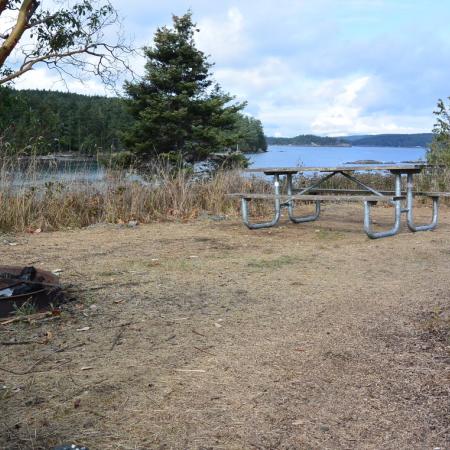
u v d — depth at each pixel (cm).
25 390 260
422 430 228
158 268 513
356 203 1118
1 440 217
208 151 2414
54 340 325
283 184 1075
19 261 541
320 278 475
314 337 331
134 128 2355
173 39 2506
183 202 923
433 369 286
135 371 281
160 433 223
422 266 518
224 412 240
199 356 301
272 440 219
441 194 729
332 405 248
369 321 360
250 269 510
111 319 363
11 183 803
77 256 570
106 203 860
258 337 331
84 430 225
